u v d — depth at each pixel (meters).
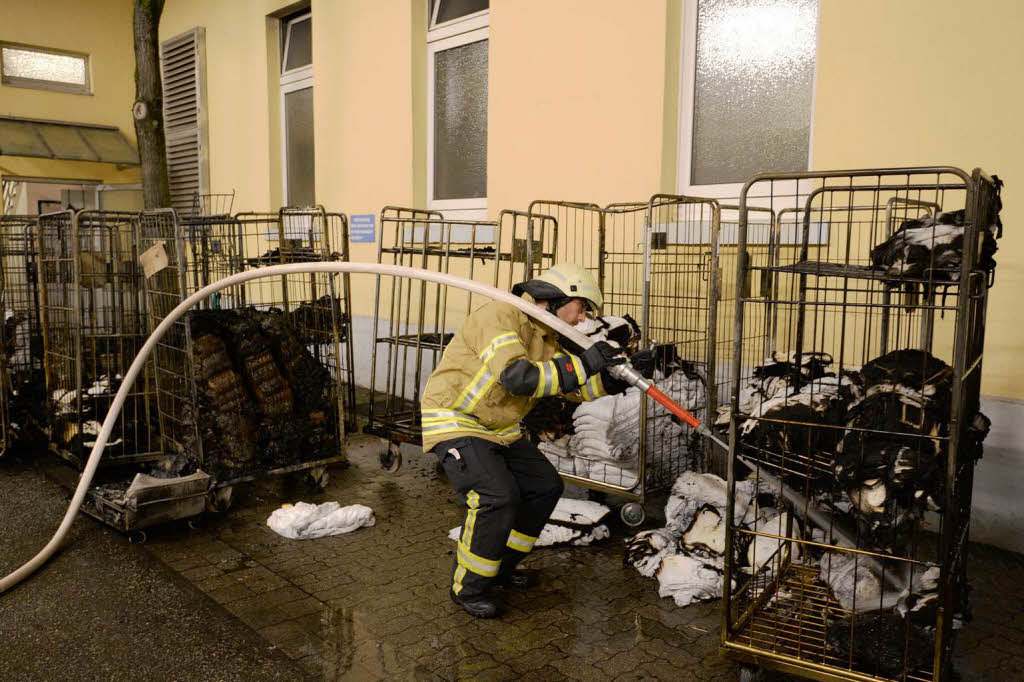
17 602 3.33
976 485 3.84
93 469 4.04
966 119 3.75
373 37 7.12
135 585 3.50
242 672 2.77
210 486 4.24
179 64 10.02
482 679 2.73
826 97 4.21
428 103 6.87
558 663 2.84
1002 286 3.70
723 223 4.43
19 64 10.20
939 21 3.79
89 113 10.76
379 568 3.70
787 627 2.70
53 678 2.73
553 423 4.29
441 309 6.73
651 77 5.01
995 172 3.68
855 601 2.55
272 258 5.69
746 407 3.54
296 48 8.44
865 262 4.12
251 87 8.81
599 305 3.29
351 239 7.65
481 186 6.56
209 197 9.70
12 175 10.27
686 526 3.68
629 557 3.70
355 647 2.95
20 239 6.67
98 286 4.92
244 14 8.77
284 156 8.73
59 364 5.27
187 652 2.91
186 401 4.48
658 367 4.20
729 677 2.75
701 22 4.98
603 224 5.08
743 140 4.84
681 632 3.07
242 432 4.43
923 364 2.43
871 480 2.38
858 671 2.44
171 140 10.37
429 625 3.13
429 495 4.81
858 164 4.13
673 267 4.99
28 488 4.92
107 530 4.19
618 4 5.15
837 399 2.82
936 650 2.27
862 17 4.05
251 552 3.89
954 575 2.51
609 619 3.19
